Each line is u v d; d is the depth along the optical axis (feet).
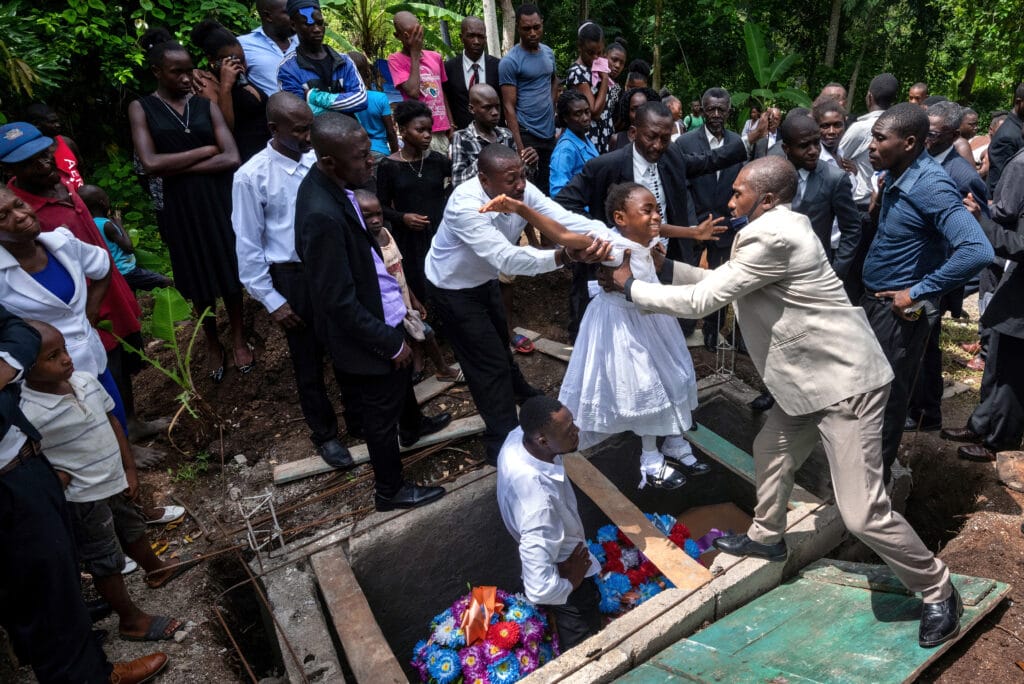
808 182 12.83
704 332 16.51
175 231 13.57
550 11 43.75
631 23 46.55
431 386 14.84
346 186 9.82
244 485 12.51
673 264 10.84
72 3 22.34
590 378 11.03
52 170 10.64
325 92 14.47
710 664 8.51
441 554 12.14
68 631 7.77
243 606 10.85
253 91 14.37
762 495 9.85
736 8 47.09
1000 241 11.33
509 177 10.09
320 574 10.58
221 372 14.37
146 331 16.75
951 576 9.43
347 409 13.16
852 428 8.55
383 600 11.79
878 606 9.12
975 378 16.33
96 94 24.53
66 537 7.69
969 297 21.31
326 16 31.40
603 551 13.76
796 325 8.62
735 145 14.53
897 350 10.80
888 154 10.14
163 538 11.44
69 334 9.70
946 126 12.89
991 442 13.21
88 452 8.30
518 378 13.71
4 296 9.13
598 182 13.62
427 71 18.26
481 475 12.41
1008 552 10.93
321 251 9.32
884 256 10.77
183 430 13.26
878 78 17.21
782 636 8.92
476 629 11.09
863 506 8.43
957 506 13.14
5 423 7.18
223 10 24.41
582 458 12.69
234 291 14.07
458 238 10.81
